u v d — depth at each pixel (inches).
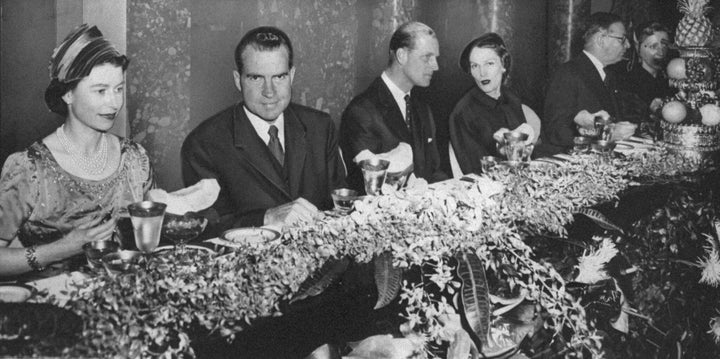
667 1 211.3
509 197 110.5
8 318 68.2
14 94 105.5
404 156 103.7
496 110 167.0
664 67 193.6
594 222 123.7
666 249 135.9
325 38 150.3
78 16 113.3
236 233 93.6
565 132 182.2
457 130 163.5
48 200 99.7
